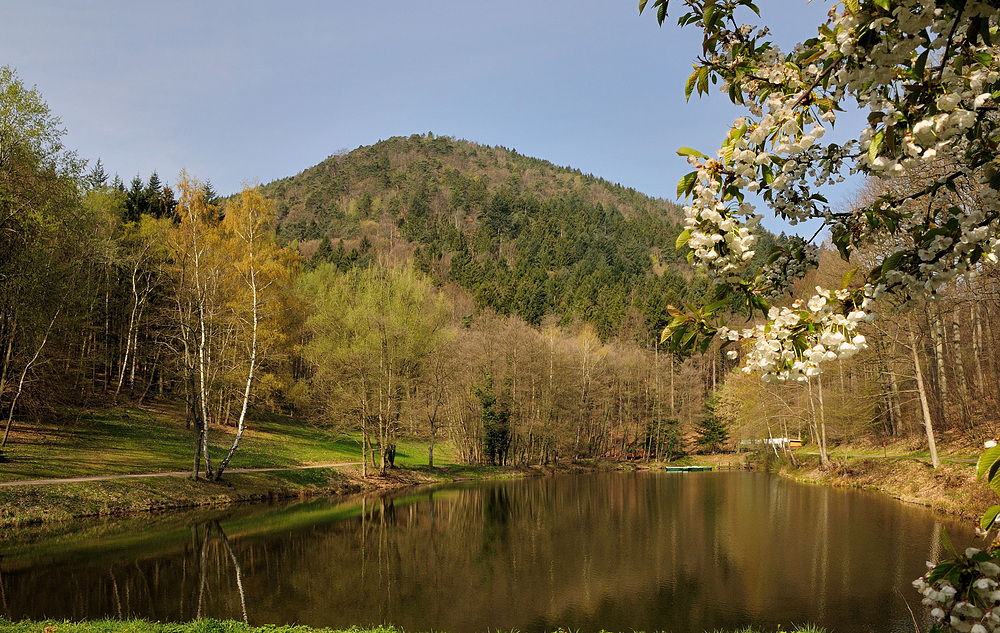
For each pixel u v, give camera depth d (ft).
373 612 33.81
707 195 7.64
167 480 67.05
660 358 181.27
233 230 75.66
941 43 6.24
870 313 7.31
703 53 8.48
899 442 101.30
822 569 41.57
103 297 99.04
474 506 74.43
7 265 58.59
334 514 65.00
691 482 105.09
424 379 111.34
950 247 7.21
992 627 6.01
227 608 33.68
